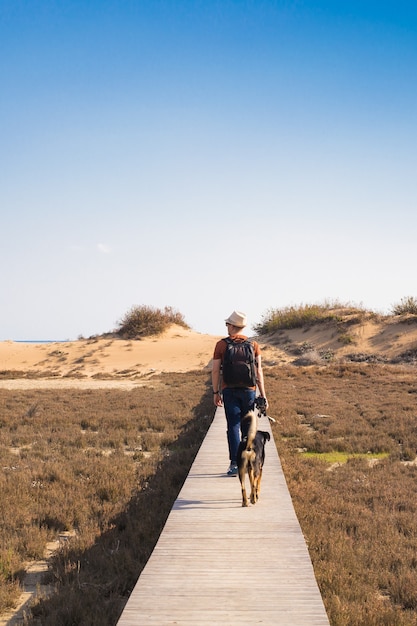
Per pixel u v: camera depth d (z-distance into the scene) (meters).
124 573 6.90
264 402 8.71
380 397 24.95
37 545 8.03
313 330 48.22
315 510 9.38
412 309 47.75
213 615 4.88
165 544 6.54
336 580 6.61
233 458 8.67
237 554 6.23
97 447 16.05
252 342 8.77
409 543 8.24
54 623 5.76
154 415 21.39
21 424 19.98
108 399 27.08
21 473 12.07
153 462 13.61
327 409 21.73
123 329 55.72
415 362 38.19
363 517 9.41
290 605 5.06
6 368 47.44
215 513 7.64
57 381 39.50
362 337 44.44
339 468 13.05
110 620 5.89
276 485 9.15
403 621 5.85
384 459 13.95
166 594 5.28
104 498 10.67
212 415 20.19
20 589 6.83
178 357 47.12
